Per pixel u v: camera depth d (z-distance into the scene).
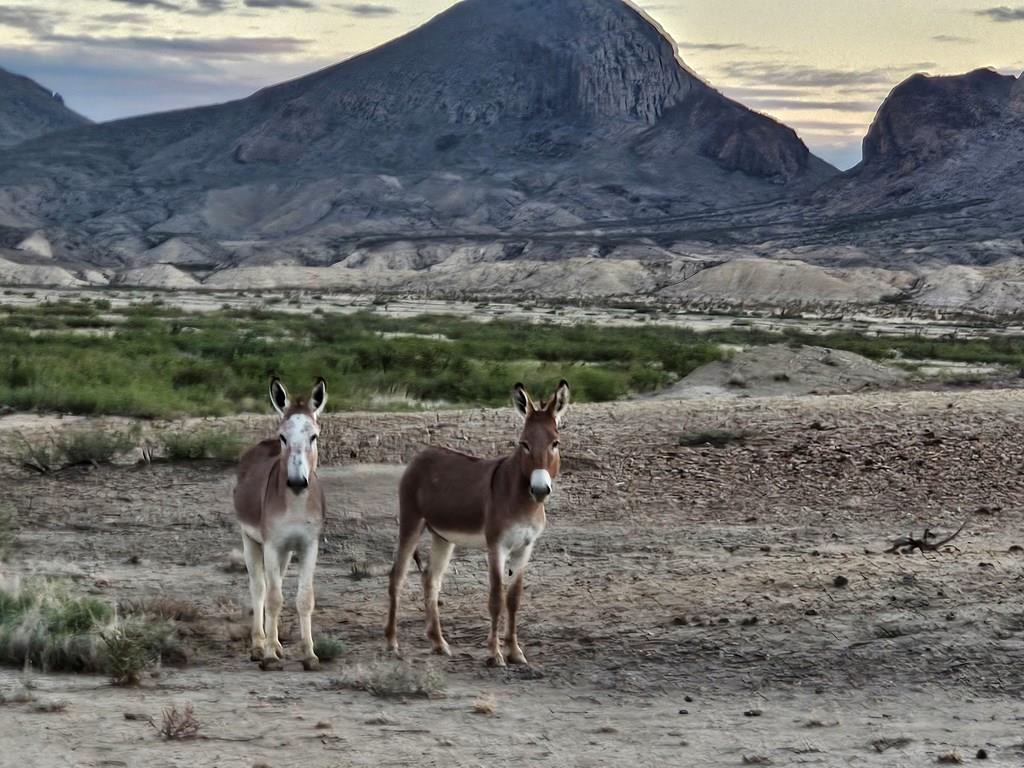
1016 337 102.62
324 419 25.33
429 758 8.51
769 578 14.05
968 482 20.22
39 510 18.88
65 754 8.30
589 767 8.40
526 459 11.07
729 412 25.94
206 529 17.89
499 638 12.43
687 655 11.59
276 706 9.95
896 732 9.43
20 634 11.55
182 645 12.08
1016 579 13.56
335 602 14.26
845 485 20.11
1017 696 10.47
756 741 9.12
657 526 17.83
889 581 13.58
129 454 23.03
